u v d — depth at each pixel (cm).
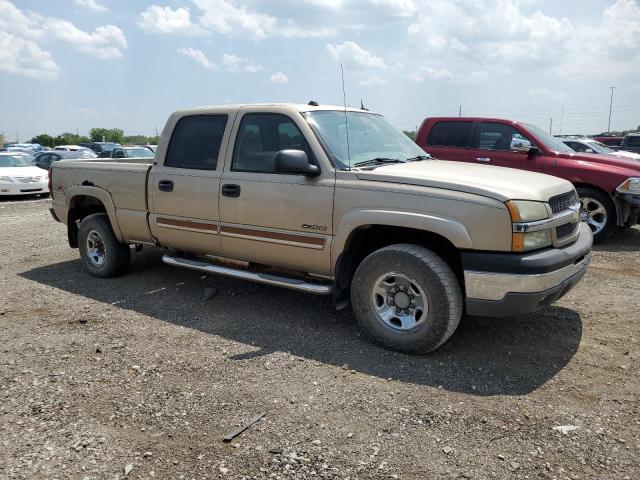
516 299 360
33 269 687
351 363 389
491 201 361
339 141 455
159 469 269
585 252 414
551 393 340
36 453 283
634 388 345
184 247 537
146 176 547
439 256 389
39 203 1530
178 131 534
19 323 482
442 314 379
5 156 1777
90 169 609
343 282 437
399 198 391
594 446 283
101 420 315
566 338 429
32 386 357
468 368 378
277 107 466
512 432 297
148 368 384
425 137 939
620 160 829
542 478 257
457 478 258
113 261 615
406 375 368
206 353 409
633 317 473
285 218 448
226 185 482
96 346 425
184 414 321
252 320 481
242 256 493
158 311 510
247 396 341
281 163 410
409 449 282
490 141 884
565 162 816
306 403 331
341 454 278
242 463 272
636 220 802
